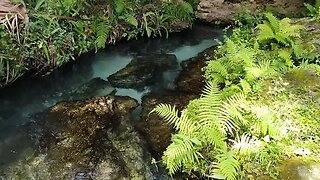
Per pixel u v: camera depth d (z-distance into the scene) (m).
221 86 6.03
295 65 6.33
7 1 6.73
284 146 4.49
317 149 4.45
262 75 5.69
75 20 7.22
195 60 7.36
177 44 8.13
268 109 5.04
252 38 7.11
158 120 5.68
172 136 4.88
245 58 5.93
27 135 5.52
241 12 8.70
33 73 6.76
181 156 4.60
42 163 4.98
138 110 5.95
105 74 7.05
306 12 8.56
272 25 6.77
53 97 6.42
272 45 6.66
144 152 5.12
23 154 5.16
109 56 7.61
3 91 6.46
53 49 6.83
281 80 5.62
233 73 5.97
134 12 8.01
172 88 6.57
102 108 5.98
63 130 5.55
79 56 7.35
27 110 6.10
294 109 5.03
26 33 6.52
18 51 6.36
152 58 7.58
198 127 4.85
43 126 5.68
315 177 4.11
